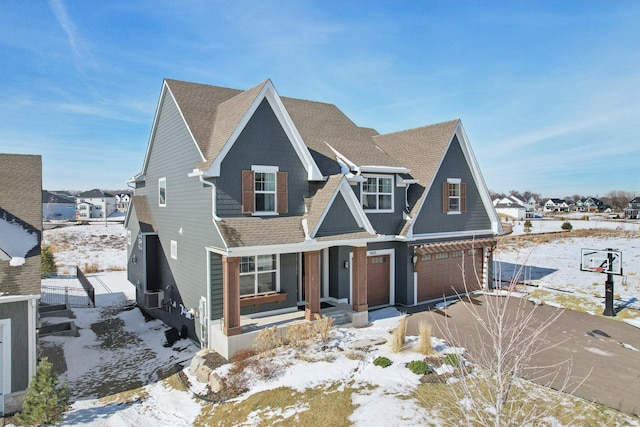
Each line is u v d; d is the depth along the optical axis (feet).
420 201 62.54
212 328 45.96
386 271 62.75
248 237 44.39
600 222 249.55
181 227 56.18
